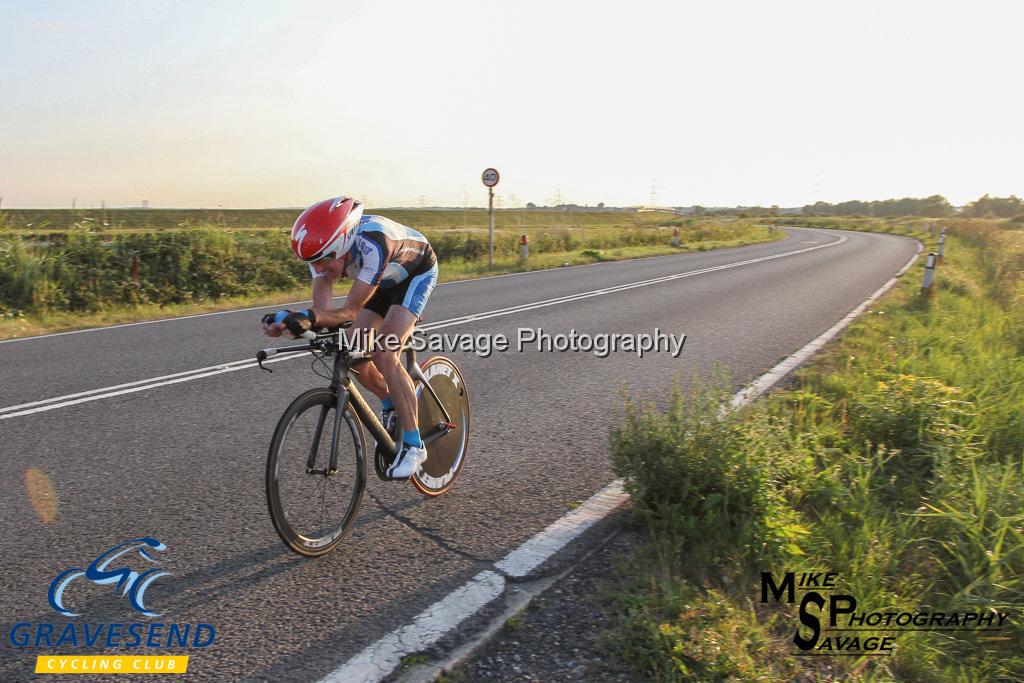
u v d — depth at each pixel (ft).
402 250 9.90
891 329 27.40
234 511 10.82
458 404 12.28
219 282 38.32
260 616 8.07
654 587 8.39
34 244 34.14
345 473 9.91
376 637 7.69
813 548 9.32
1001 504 10.13
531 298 37.29
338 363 9.72
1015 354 24.43
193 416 15.61
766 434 10.99
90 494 11.29
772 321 30.53
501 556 9.59
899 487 11.66
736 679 6.89
